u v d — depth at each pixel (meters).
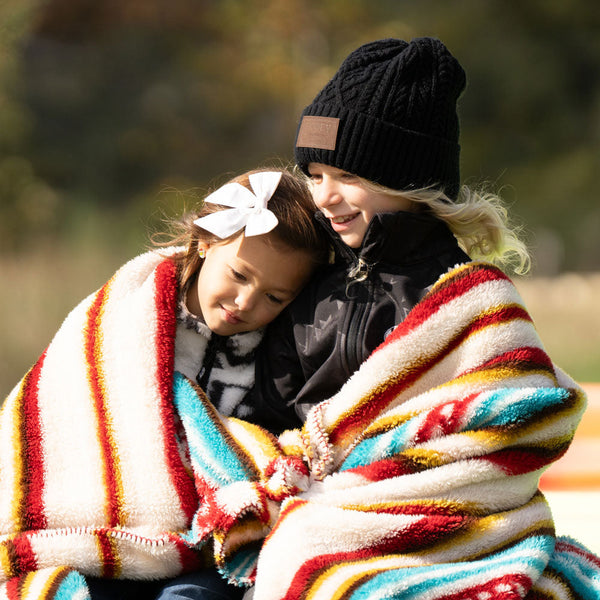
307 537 5.32
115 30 48.88
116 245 32.62
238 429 5.97
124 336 6.10
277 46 44.75
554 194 46.09
